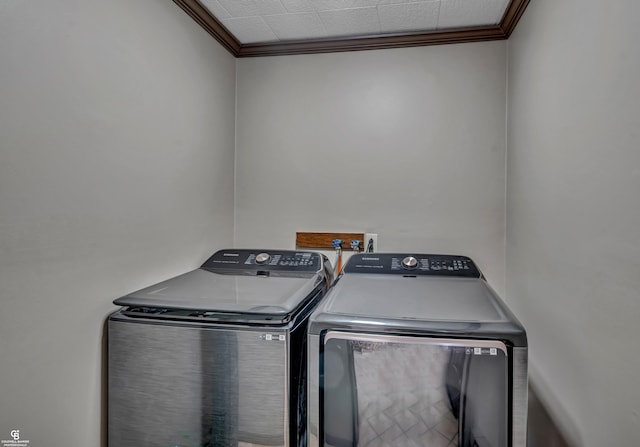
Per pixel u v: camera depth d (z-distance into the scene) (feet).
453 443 3.43
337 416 3.62
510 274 6.45
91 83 3.98
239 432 3.79
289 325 3.81
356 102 7.30
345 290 4.76
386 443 3.53
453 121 6.94
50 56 3.49
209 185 6.71
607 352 3.29
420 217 7.09
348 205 7.37
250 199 7.76
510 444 3.31
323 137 7.45
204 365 3.86
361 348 3.58
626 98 2.99
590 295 3.59
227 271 5.90
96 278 4.09
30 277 3.34
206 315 3.96
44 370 3.49
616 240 3.14
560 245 4.31
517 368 3.32
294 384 3.82
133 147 4.66
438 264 6.03
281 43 7.38
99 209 4.12
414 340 3.47
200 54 6.31
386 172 7.21
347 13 6.21
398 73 7.13
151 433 3.99
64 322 3.69
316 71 7.45
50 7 3.48
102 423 4.17
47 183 3.48
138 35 4.73
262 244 7.73
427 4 5.90
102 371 4.17
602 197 3.37
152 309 4.15
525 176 5.61
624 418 3.02
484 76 6.81
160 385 3.96
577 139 3.87
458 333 3.42
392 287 4.96
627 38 2.98
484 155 6.84
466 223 6.92
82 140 3.87
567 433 4.13
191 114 6.06
